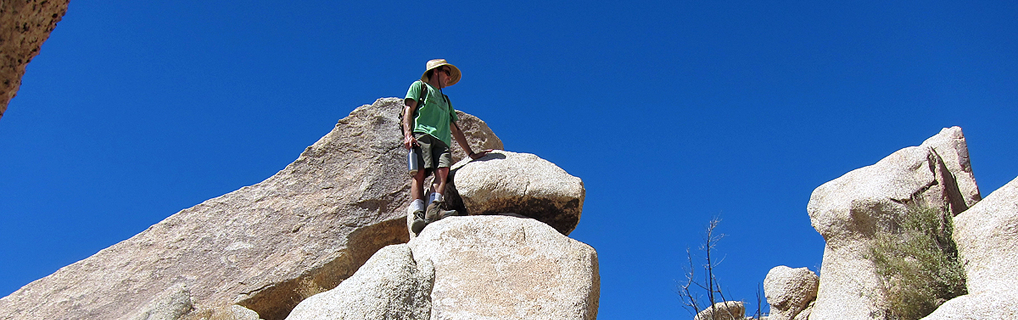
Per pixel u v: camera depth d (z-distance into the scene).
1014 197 5.44
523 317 4.66
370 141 7.63
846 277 6.52
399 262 2.77
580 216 6.12
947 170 6.71
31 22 2.30
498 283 4.86
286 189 7.32
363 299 2.64
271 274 6.59
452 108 6.59
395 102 8.07
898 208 6.20
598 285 5.30
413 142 6.04
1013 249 5.21
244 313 5.87
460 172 6.12
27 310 6.52
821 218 6.80
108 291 6.60
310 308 2.81
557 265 5.09
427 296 2.71
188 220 7.16
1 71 2.22
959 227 5.86
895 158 6.73
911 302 5.90
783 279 9.09
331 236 6.88
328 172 7.43
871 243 6.36
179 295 5.98
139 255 6.90
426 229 5.40
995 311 4.42
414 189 6.02
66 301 6.55
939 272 5.79
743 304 9.61
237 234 6.96
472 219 5.35
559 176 6.12
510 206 5.95
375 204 7.14
